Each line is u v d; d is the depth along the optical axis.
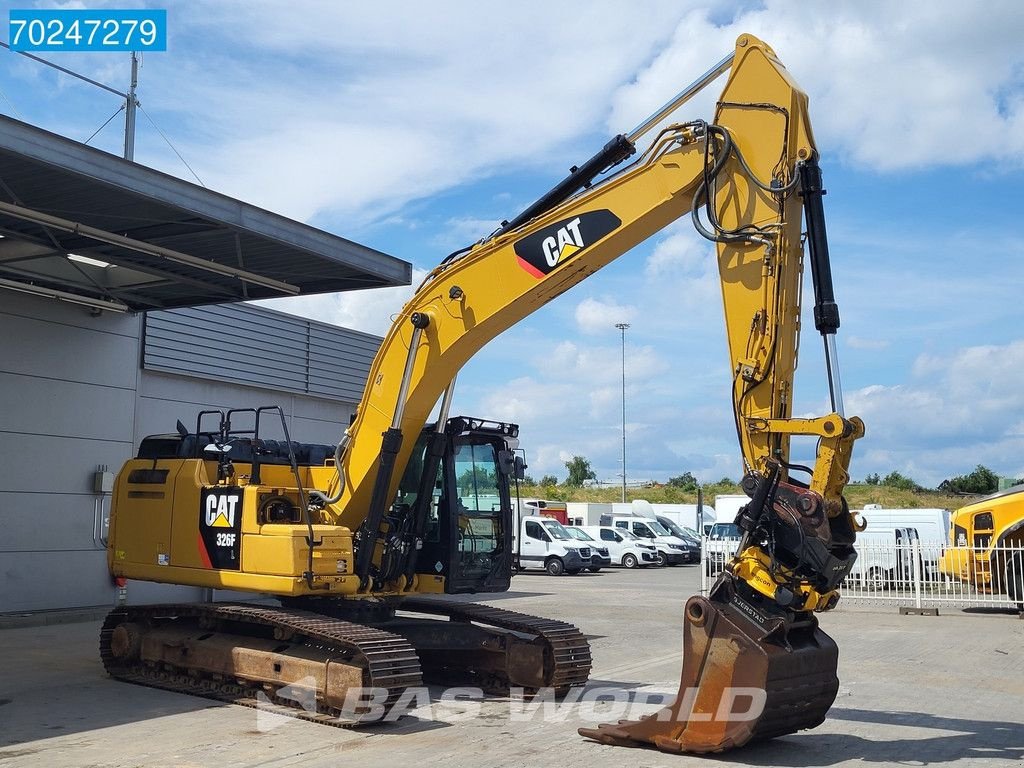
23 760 7.15
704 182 7.68
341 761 7.16
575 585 25.75
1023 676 11.33
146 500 10.92
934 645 13.98
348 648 8.77
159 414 18.17
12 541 15.47
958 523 20.09
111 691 10.02
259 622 9.52
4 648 12.87
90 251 14.09
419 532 10.20
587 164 8.61
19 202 12.23
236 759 7.22
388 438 9.53
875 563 19.95
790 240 7.40
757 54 7.60
